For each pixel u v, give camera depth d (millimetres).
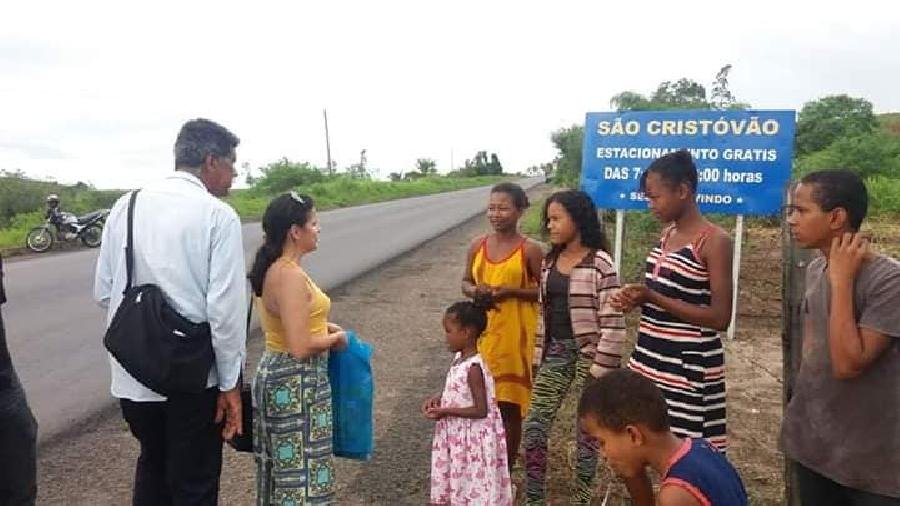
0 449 3102
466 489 3703
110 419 5684
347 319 9242
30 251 15586
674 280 3168
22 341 7902
